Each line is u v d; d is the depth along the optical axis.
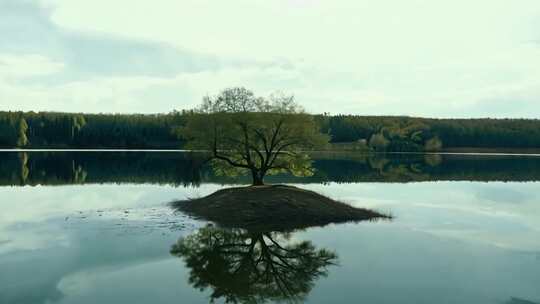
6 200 43.97
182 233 30.67
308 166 45.91
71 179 65.69
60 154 129.38
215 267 23.58
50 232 30.17
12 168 80.12
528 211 41.75
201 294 19.55
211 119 43.16
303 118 43.72
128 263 23.78
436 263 24.16
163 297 19.05
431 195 52.84
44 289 19.72
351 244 28.30
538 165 110.31
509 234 31.55
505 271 22.84
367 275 22.16
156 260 24.50
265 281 21.45
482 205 45.28
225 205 37.34
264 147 45.66
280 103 44.44
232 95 44.00
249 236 30.30
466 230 32.75
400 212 40.28
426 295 19.39
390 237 30.27
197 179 68.12
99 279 21.16
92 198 45.91
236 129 43.28
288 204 36.97
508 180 72.50
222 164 47.47
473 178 75.62
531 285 20.80
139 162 102.50
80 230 30.89
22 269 22.39
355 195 51.88
